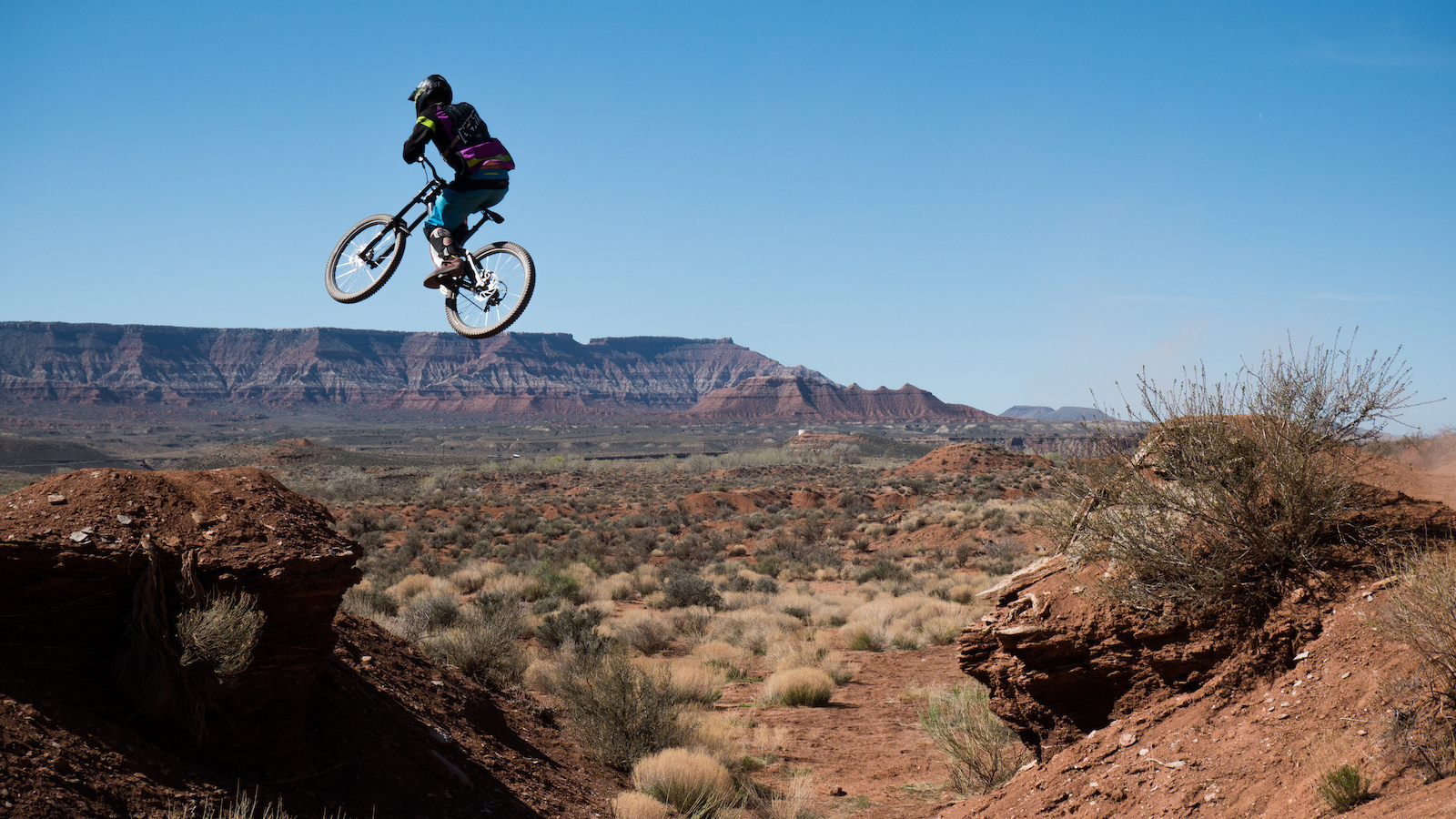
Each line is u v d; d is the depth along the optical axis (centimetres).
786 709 1421
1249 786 497
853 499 6244
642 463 14388
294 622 627
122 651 555
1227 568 614
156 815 493
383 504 6456
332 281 723
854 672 1664
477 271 637
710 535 4547
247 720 607
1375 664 507
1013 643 691
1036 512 761
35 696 513
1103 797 574
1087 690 675
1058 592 695
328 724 697
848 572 3388
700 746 1071
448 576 3155
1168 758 566
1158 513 648
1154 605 631
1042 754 715
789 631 2105
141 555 569
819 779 1037
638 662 1499
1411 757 429
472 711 958
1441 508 628
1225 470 634
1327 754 471
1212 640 608
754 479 10231
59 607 544
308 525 676
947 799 860
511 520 5169
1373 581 574
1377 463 723
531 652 1788
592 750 1060
